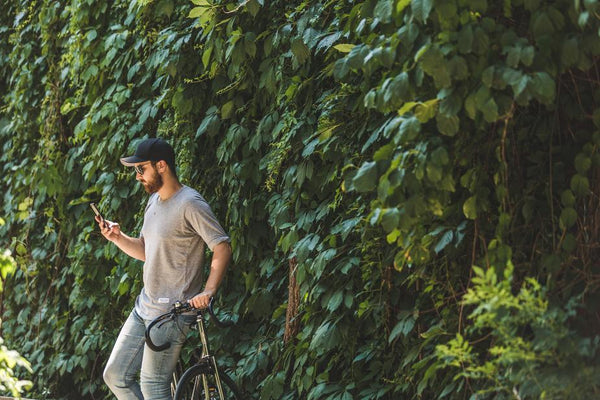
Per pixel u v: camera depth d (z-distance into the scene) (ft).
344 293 27.55
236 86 31.30
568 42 19.69
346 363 28.07
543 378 19.43
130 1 36.22
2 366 25.18
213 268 27.48
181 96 32.63
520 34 21.35
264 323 31.53
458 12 20.63
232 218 31.45
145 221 28.58
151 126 35.70
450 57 20.54
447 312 23.72
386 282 26.43
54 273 39.73
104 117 36.76
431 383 23.88
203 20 29.84
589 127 22.04
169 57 32.81
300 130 28.96
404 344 25.81
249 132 31.22
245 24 30.48
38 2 42.80
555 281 21.38
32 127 42.42
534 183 22.34
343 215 27.68
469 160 22.26
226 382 28.43
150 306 27.94
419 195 21.09
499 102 20.44
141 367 27.96
